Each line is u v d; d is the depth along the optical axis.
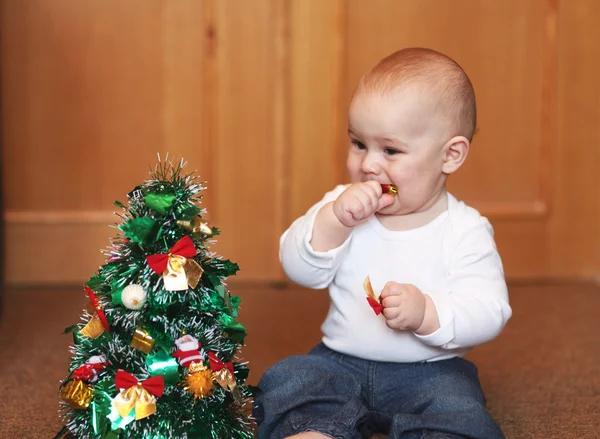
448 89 1.13
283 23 2.29
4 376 1.48
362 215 1.09
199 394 1.00
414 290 1.08
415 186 1.12
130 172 2.30
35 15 2.22
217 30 2.28
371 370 1.15
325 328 1.20
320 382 1.11
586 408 1.36
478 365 1.61
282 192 2.34
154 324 1.00
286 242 1.16
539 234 2.45
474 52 2.36
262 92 2.31
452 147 1.14
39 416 1.27
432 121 1.11
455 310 1.10
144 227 0.99
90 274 2.30
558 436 1.22
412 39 2.33
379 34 2.33
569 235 2.46
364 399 1.15
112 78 2.26
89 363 1.04
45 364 1.55
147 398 0.99
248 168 2.33
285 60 2.30
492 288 1.14
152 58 2.27
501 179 2.41
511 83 2.38
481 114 2.38
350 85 2.33
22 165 2.26
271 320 1.93
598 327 1.92
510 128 2.40
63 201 2.29
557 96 2.41
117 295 0.99
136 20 2.25
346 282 1.16
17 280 2.29
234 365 1.10
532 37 2.38
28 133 2.26
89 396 1.03
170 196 1.01
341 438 1.03
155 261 0.98
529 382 1.50
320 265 1.13
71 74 2.25
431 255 1.15
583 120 2.43
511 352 1.70
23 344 1.70
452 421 1.02
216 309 1.03
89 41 2.24
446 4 2.33
